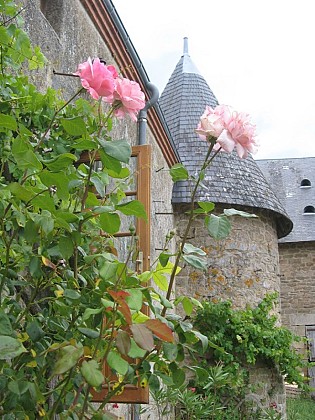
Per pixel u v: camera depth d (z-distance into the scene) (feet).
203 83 40.57
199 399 24.73
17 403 5.87
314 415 45.78
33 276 7.07
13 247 7.11
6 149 7.82
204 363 29.99
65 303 7.11
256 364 32.24
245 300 32.78
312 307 56.34
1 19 11.85
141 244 15.06
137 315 6.24
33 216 6.36
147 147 16.61
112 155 5.97
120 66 22.94
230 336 31.42
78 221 6.64
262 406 31.35
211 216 6.65
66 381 6.26
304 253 57.88
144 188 16.11
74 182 7.13
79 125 6.53
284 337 32.60
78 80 17.66
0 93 9.98
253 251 33.86
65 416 5.77
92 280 7.49
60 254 6.77
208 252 33.01
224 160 35.35
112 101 6.85
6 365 6.28
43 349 6.75
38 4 15.72
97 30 20.29
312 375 55.26
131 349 5.91
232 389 30.27
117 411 19.89
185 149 35.76
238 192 33.94
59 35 16.83
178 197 33.45
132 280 6.49
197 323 31.45
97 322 6.36
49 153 10.62
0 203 6.50
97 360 5.92
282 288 57.41
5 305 7.00
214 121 6.55
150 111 27.45
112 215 6.57
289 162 71.72
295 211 62.54
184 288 32.40
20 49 9.91
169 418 27.73
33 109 10.80
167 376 6.73
